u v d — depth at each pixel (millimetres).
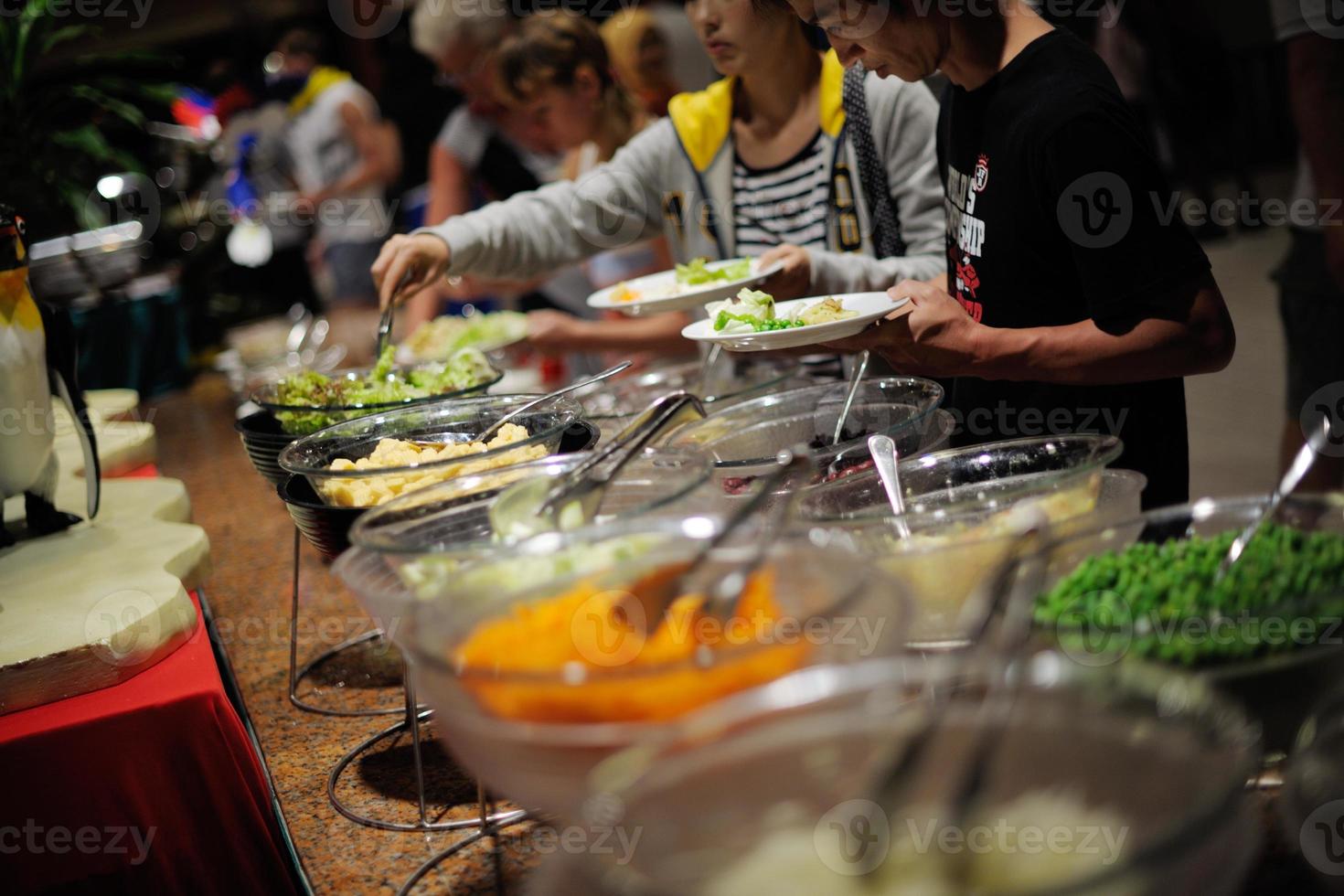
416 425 1559
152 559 1662
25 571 1665
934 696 704
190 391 4223
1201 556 921
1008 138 1464
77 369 1844
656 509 1061
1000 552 917
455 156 3598
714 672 742
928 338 1419
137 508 1940
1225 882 580
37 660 1330
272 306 5336
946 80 2059
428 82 5590
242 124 5387
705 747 667
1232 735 643
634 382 1898
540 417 1487
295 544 1562
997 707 680
